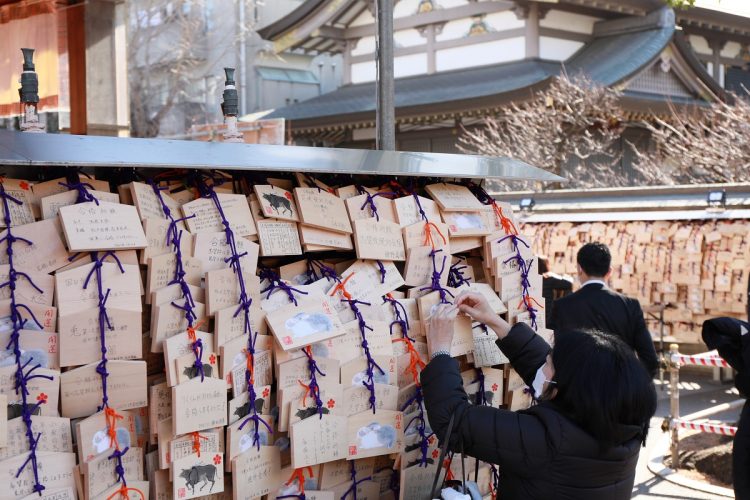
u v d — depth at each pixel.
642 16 19.67
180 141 2.08
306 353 2.02
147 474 1.86
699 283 7.25
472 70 20.34
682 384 7.37
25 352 1.66
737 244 7.06
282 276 2.20
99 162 1.70
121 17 8.40
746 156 10.28
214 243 1.97
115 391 1.76
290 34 23.06
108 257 1.79
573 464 1.92
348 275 2.21
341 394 2.07
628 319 4.02
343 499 2.12
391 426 2.14
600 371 1.91
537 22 19.30
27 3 7.71
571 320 4.06
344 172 2.12
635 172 18.23
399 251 2.30
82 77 8.12
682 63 19.22
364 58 23.42
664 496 4.46
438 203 2.44
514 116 14.91
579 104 14.91
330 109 22.20
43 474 1.65
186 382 1.80
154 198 1.94
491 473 2.50
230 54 23.34
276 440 2.04
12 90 7.75
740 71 23.97
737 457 2.92
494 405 2.48
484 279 2.62
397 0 21.81
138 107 19.12
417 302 2.29
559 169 14.68
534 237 8.28
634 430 1.94
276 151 2.18
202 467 1.85
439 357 2.12
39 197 1.78
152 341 1.82
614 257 7.75
